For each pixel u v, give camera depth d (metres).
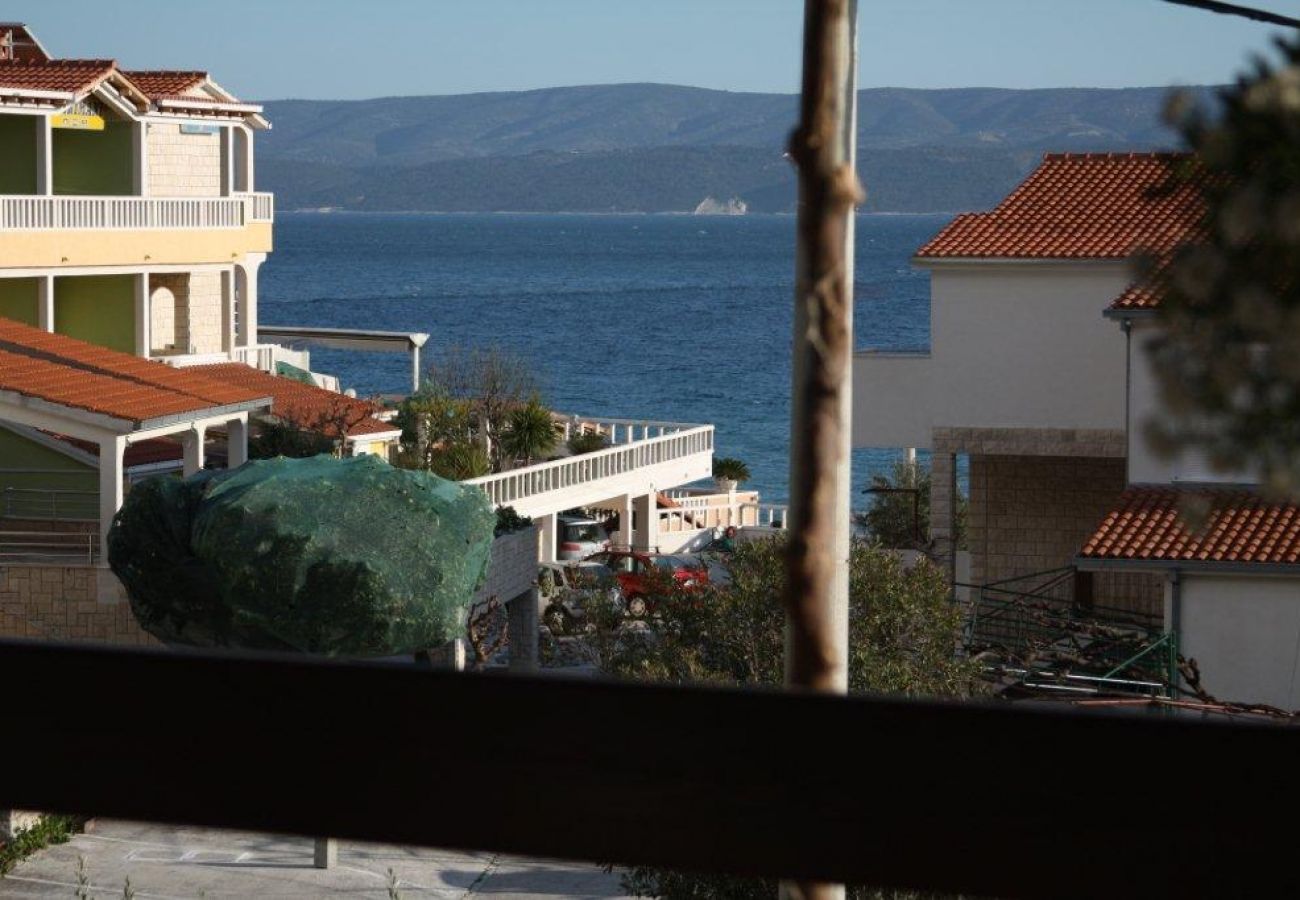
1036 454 38.91
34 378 32.44
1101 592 39.72
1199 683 27.77
